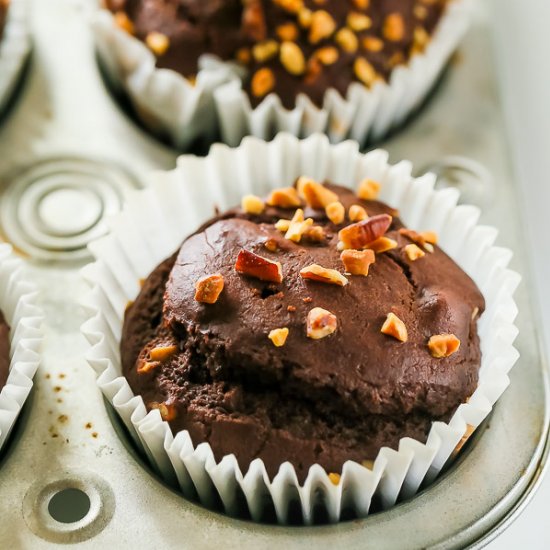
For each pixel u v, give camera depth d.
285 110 0.28
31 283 0.25
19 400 0.23
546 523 0.25
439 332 0.23
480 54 0.30
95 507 0.23
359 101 0.28
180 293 0.24
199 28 0.28
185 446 0.22
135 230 0.26
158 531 0.23
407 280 0.24
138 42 0.28
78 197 0.28
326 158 0.26
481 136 0.29
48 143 0.28
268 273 0.23
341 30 0.28
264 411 0.23
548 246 0.30
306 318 0.23
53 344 0.25
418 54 0.29
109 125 0.29
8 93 0.29
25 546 0.23
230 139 0.28
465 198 0.27
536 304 0.26
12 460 0.24
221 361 0.23
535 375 0.25
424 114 0.29
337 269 0.23
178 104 0.28
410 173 0.28
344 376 0.23
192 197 0.26
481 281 0.25
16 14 0.29
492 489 0.23
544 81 0.32
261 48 0.28
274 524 0.23
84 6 0.29
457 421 0.23
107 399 0.24
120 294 0.25
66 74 0.29
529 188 0.30
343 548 0.22
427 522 0.23
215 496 0.23
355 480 0.22
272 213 0.25
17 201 0.27
